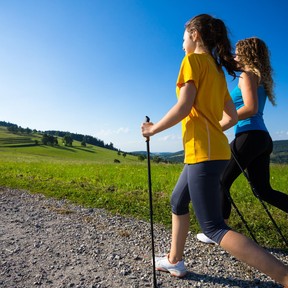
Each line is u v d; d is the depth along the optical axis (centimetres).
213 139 282
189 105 275
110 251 430
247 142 393
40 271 369
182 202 336
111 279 349
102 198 724
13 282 344
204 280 345
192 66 278
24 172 1269
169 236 492
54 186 902
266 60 399
